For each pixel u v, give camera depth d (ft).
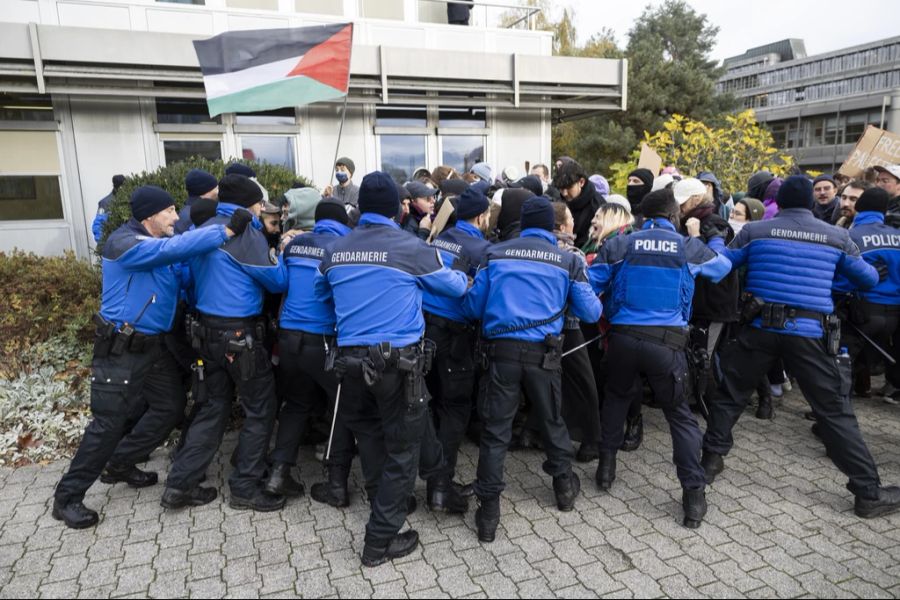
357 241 9.82
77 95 26.86
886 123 180.96
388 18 32.14
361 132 31.09
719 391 12.18
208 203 11.93
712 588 9.01
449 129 32.60
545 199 10.80
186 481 11.10
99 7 26.91
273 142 29.81
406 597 8.93
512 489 12.24
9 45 23.59
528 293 10.27
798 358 11.01
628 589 9.03
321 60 20.30
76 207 27.43
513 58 30.76
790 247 11.12
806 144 212.64
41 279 19.19
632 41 93.50
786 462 13.14
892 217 14.40
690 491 10.63
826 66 225.15
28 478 12.86
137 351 10.73
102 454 10.84
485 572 9.52
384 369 9.34
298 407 11.94
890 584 9.02
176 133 28.25
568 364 12.78
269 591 9.11
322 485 11.89
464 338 11.56
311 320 11.07
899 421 15.31
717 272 11.14
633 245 11.01
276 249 12.19
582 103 33.88
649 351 10.69
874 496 10.69
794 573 9.32
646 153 17.88
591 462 13.41
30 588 9.23
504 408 10.35
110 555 10.07
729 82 271.69
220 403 11.33
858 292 13.69
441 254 11.59
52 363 17.60
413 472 9.77
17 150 26.53
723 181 36.83
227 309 10.78
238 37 20.12
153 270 10.67
